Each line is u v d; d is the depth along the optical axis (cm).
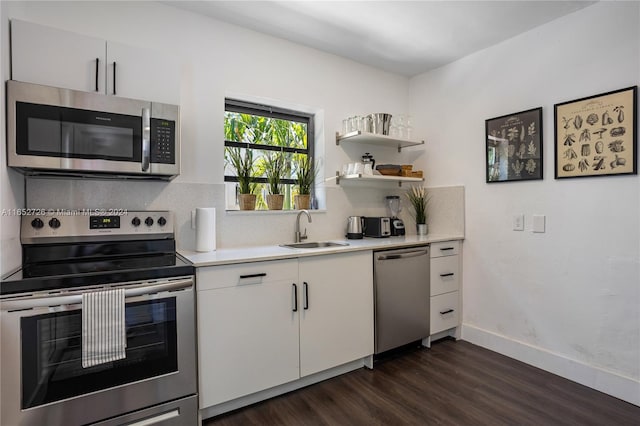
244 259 187
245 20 240
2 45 148
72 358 142
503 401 201
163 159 191
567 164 230
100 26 201
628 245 203
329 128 296
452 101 308
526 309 254
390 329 253
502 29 251
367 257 241
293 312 206
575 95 227
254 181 274
